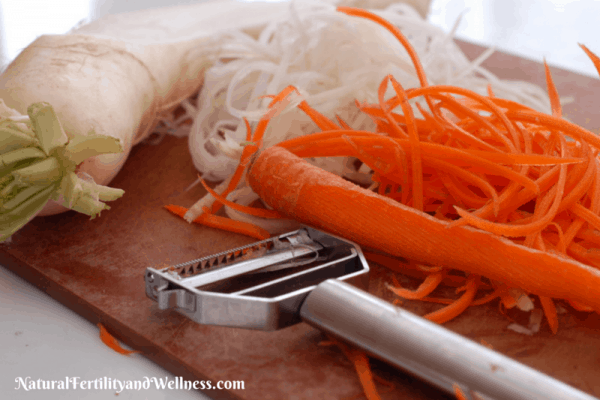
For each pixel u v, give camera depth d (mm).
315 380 367
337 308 363
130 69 488
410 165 438
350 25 537
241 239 450
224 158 493
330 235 413
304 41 533
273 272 415
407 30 589
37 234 442
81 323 406
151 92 507
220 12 589
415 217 403
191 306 374
